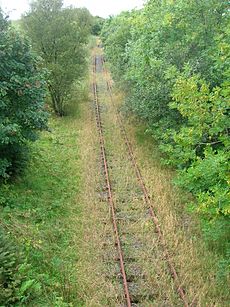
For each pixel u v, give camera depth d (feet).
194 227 40.75
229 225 33.73
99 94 113.09
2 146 43.83
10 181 45.91
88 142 67.92
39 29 81.35
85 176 53.52
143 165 57.31
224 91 29.53
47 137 68.18
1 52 40.42
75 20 88.89
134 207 44.83
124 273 32.68
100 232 39.14
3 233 32.07
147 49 54.44
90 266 33.96
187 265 33.83
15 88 42.22
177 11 47.83
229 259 32.83
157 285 31.65
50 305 28.45
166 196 47.44
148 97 56.34
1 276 27.84
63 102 88.58
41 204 43.62
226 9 47.55
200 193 30.32
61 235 38.70
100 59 188.55
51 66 81.05
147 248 36.76
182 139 32.99
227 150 31.89
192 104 31.22
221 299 30.53
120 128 76.84
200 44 48.21
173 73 39.40
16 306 27.09
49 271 32.94
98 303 29.48
